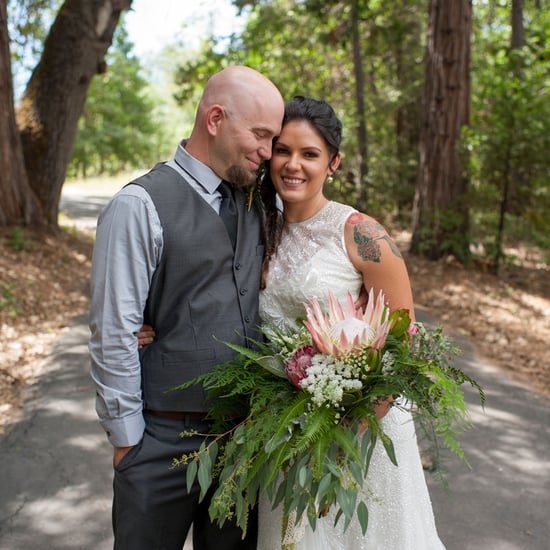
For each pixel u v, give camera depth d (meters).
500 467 3.66
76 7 10.12
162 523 2.03
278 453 1.71
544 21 12.80
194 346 1.96
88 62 10.23
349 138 13.40
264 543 2.24
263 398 1.83
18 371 4.92
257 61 14.41
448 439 1.64
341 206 2.15
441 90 9.76
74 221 13.72
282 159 2.07
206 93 2.02
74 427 4.01
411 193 13.57
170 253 1.93
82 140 37.16
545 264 10.25
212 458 1.89
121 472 2.00
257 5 13.59
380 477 2.18
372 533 2.21
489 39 14.77
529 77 9.34
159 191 1.95
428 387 1.77
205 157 2.03
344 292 2.10
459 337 6.34
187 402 1.98
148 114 44.62
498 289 8.47
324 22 13.38
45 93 10.06
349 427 1.82
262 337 2.14
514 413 4.46
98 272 1.91
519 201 9.22
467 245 9.81
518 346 6.08
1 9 8.77
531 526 3.08
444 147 9.83
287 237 2.18
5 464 3.51
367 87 15.94
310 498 1.75
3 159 9.21
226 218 2.06
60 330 6.11
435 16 9.69
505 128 8.90
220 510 1.82
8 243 8.58
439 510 3.21
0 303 6.39
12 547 2.80
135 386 1.95
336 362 1.77
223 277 2.02
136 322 1.93
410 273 9.20
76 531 2.94
